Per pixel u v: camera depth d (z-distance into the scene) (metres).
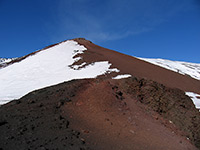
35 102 11.34
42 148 6.45
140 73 26.05
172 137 11.23
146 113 13.24
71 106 11.17
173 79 30.45
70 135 7.93
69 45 44.66
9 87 24.67
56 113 9.89
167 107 15.16
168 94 16.64
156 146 9.10
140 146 8.63
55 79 25.61
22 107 10.53
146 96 15.38
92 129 9.20
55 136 7.60
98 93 13.01
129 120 11.23
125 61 33.81
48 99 11.73
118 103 12.72
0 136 7.04
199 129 13.78
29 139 7.05
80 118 10.08
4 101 19.41
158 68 36.34
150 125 11.68
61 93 12.63
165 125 12.74
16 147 6.39
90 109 11.26
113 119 10.77
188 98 18.05
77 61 32.25
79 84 14.19
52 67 31.70
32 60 37.19
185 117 14.77
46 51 42.38
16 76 29.83
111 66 26.91
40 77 27.67
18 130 7.64
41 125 8.39
